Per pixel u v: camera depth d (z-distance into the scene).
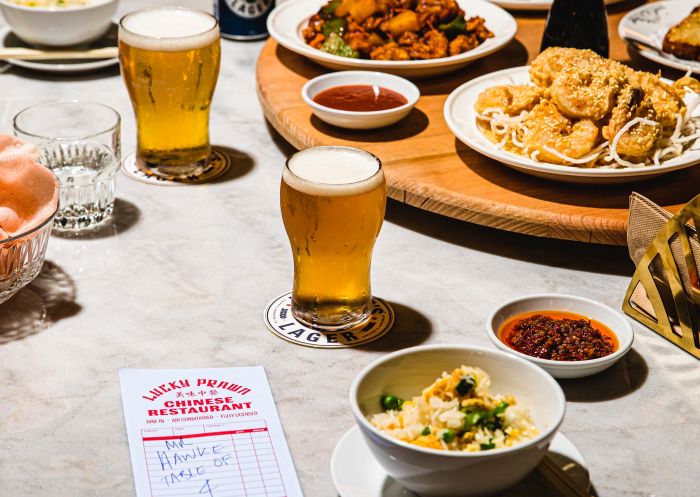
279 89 2.15
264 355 1.42
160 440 1.24
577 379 1.38
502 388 1.18
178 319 1.50
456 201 1.71
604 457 1.24
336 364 1.41
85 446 1.24
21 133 1.71
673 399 1.35
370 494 1.12
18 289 1.49
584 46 2.17
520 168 1.74
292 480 1.19
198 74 1.80
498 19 2.43
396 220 1.80
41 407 1.30
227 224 1.77
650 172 1.69
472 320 1.51
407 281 1.61
